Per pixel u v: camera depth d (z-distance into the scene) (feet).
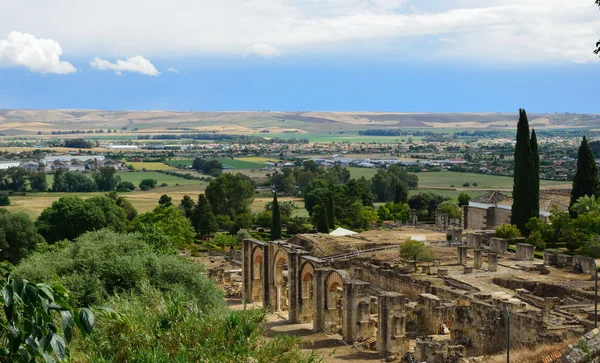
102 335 120.06
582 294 237.25
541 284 253.44
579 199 361.71
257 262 334.03
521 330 196.03
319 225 483.10
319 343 246.68
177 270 218.59
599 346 105.60
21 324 62.34
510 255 321.73
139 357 109.70
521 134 369.91
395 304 220.43
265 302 317.01
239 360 111.14
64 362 66.49
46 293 61.93
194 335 117.91
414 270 292.81
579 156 384.47
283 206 615.57
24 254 405.39
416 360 193.88
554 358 118.52
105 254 223.71
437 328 225.97
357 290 241.35
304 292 287.28
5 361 61.77
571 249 333.83
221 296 231.91
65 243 370.73
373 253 346.95
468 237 354.33
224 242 480.23
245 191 614.75
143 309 138.41
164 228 447.01
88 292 194.08
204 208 535.60
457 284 261.85
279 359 118.11
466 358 196.13
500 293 238.07
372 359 218.79
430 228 471.62
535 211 369.30
